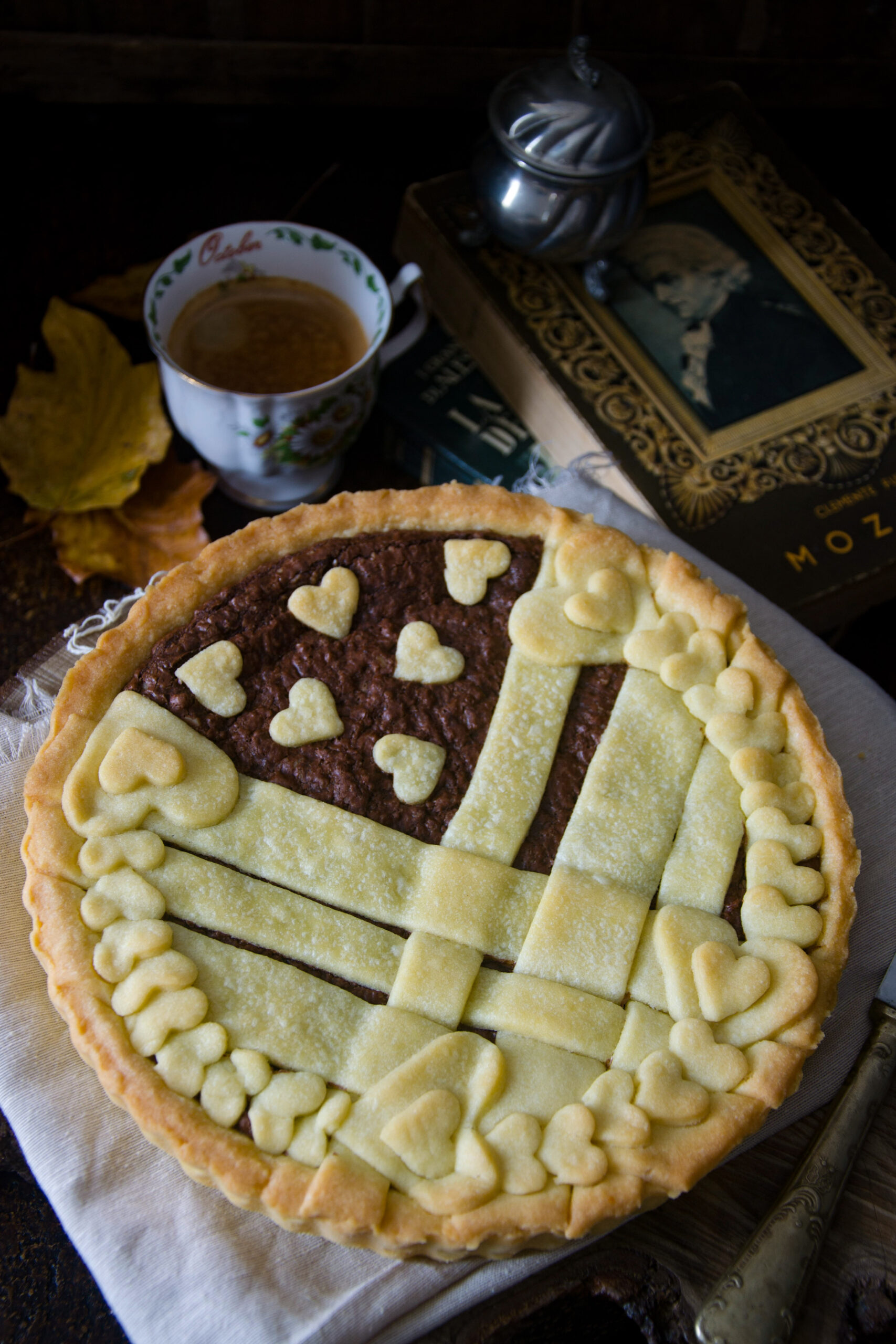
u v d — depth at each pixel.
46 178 0.90
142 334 0.89
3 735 0.74
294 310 0.84
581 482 0.81
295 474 0.85
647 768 0.70
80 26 0.87
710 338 0.86
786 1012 0.66
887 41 0.93
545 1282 0.67
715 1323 0.65
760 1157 0.69
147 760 0.68
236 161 0.92
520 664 0.71
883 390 0.85
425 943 0.66
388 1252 0.64
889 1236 0.68
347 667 0.71
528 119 0.80
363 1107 0.64
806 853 0.69
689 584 0.73
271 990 0.66
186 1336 0.64
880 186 0.94
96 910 0.66
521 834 0.68
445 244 0.87
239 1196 0.64
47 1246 0.71
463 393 0.88
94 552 0.82
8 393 0.86
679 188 0.90
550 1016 0.66
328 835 0.68
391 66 0.91
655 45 0.92
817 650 0.78
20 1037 0.68
